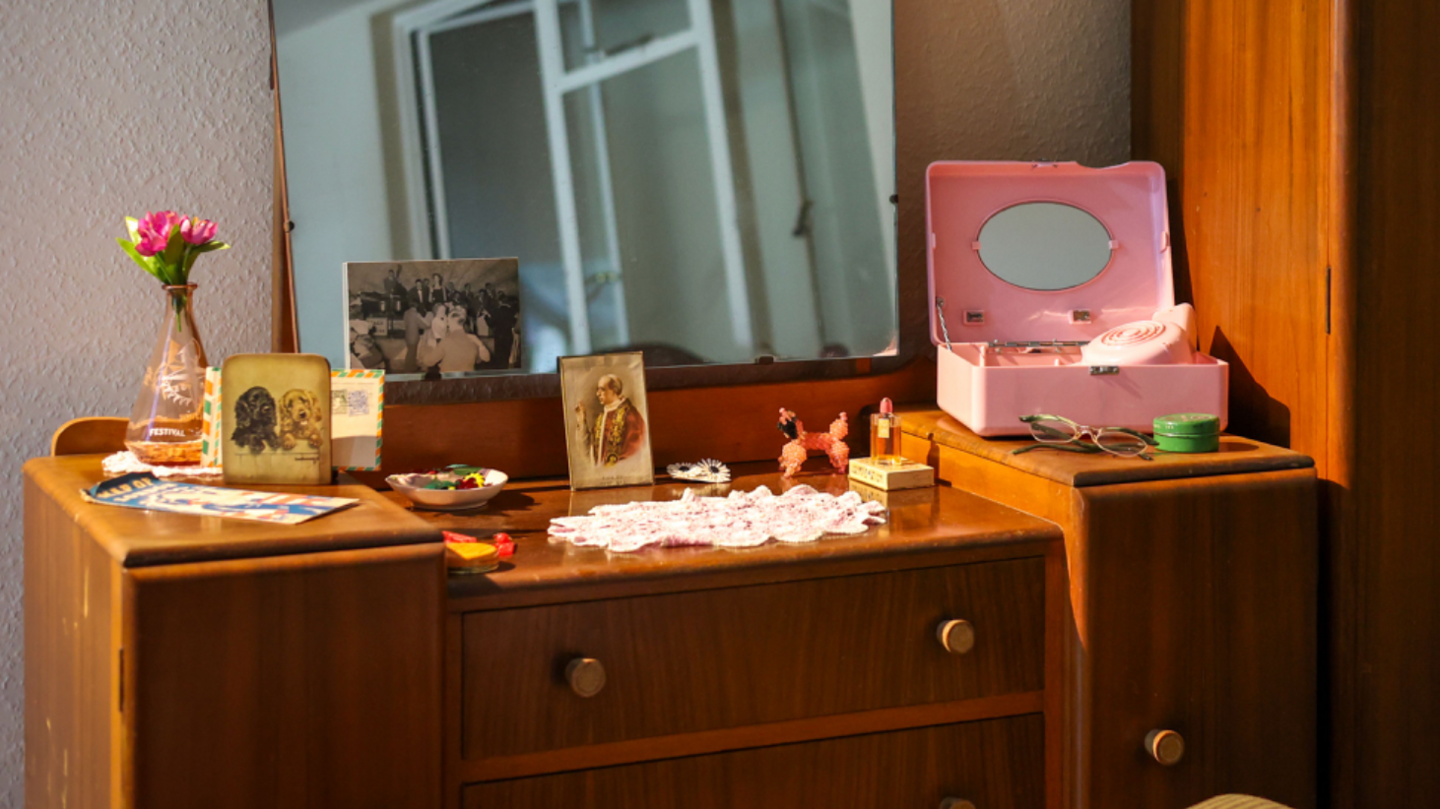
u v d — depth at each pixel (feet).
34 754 4.03
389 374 4.57
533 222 4.73
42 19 4.41
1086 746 3.88
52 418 4.56
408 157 4.57
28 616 4.11
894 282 5.26
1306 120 4.28
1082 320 5.07
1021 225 5.08
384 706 3.03
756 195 5.01
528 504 4.29
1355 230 4.12
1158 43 5.26
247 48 4.69
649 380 5.15
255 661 2.88
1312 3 4.22
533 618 3.31
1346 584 4.22
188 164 4.64
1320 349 4.26
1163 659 3.94
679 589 3.47
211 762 2.84
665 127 4.88
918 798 3.83
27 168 4.44
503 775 3.33
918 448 4.91
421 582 3.05
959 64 5.58
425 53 4.57
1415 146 4.20
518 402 4.76
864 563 3.67
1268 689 4.08
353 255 4.53
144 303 4.65
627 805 3.47
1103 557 3.83
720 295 4.99
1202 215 4.96
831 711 3.67
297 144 4.43
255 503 3.31
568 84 4.75
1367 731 4.29
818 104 5.09
